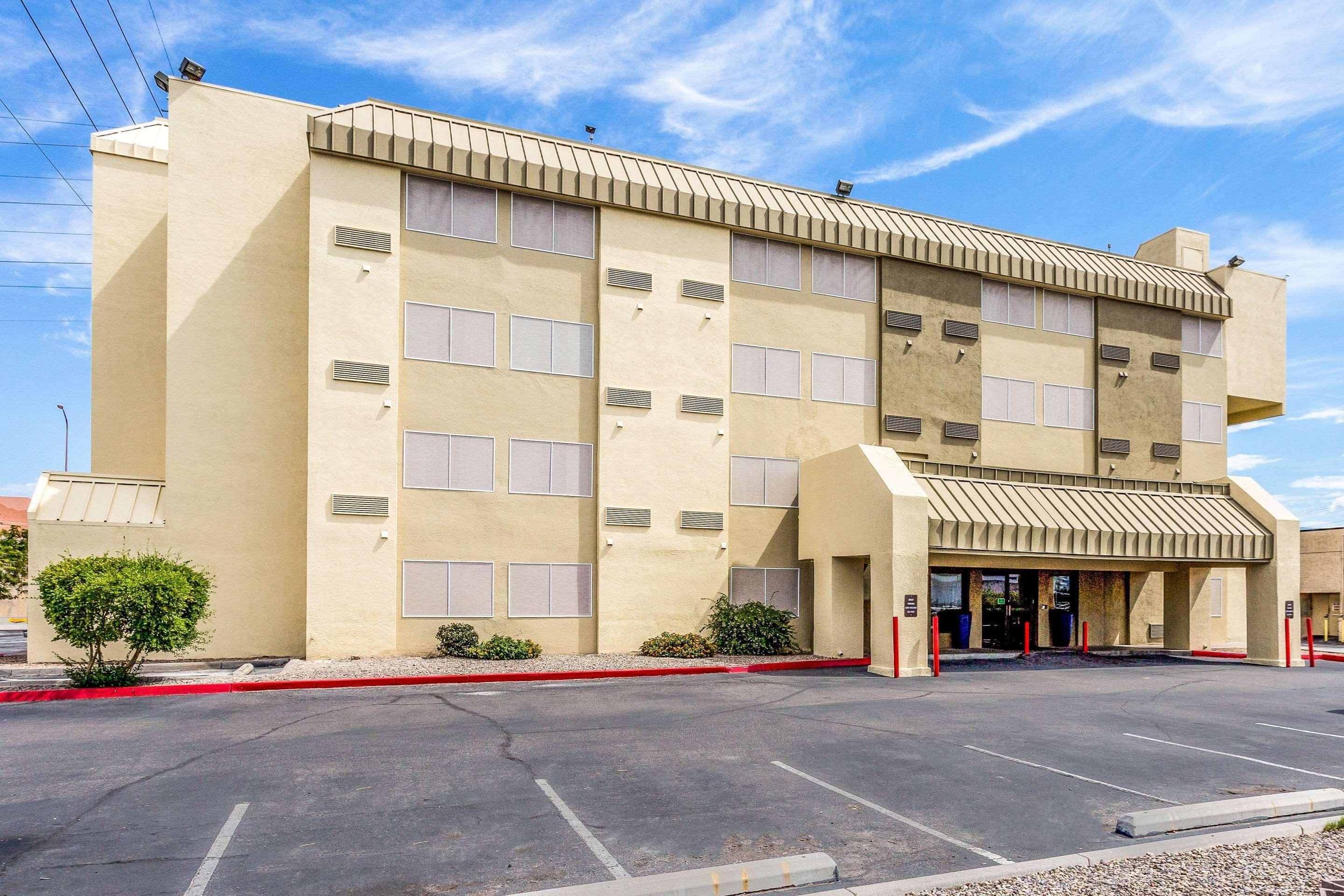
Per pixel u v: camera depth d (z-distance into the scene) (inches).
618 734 407.5
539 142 803.4
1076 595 965.8
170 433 717.9
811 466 833.5
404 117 752.3
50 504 685.3
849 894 209.5
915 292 922.7
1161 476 1019.9
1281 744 408.8
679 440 808.3
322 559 678.5
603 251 799.1
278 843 249.4
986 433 940.6
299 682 565.6
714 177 873.5
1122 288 1007.6
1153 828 263.1
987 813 286.0
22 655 802.2
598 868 230.4
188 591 581.6
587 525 776.9
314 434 685.3
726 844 251.0
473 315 753.6
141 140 837.2
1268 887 210.5
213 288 740.0
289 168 768.9
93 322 797.9
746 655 772.0
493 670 636.1
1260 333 1117.7
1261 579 847.7
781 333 869.8
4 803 288.2
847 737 407.5
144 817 273.6
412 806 285.7
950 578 912.3
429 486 724.7
